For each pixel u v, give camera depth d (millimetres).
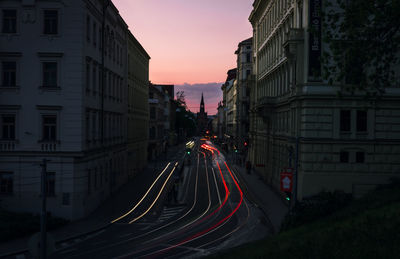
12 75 27094
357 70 16188
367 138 28797
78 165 27188
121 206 32406
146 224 26391
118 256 18703
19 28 26812
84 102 27547
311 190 28734
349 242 11422
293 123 31594
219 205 33094
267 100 39531
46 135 27141
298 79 29312
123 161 43531
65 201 26953
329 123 28703
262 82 50781
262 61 50969
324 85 28422
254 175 52312
